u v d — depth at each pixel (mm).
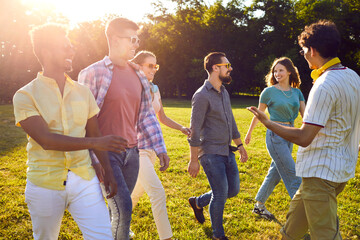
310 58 2273
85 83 2553
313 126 2076
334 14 37562
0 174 5645
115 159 2545
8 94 39031
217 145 3242
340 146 2182
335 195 2312
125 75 2732
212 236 3320
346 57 38156
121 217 2395
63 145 1823
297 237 2486
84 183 2047
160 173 5750
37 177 1949
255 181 5332
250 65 41938
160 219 3082
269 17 40562
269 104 3867
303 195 2287
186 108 23016
